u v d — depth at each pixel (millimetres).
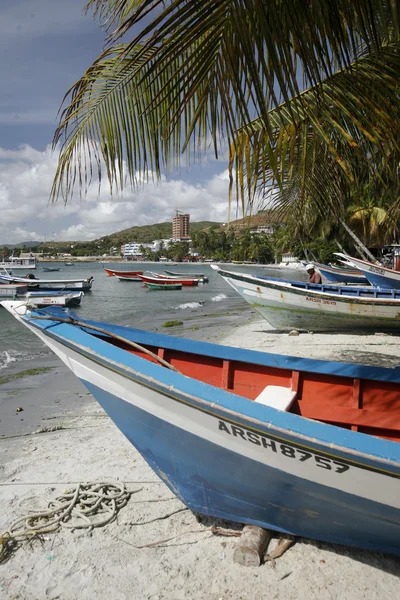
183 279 41469
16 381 9352
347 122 3809
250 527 3484
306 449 2881
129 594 2975
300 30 2326
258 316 19469
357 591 2953
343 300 12227
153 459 3684
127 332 4559
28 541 3559
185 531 3652
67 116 3736
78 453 5246
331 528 3238
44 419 6766
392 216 11805
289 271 73562
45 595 2984
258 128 3506
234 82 2438
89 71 3592
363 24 2420
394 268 27484
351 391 4117
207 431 3207
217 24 2432
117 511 3973
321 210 5660
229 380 4500
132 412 3490
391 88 3430
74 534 3643
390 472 2703
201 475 3471
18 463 5027
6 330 17078
